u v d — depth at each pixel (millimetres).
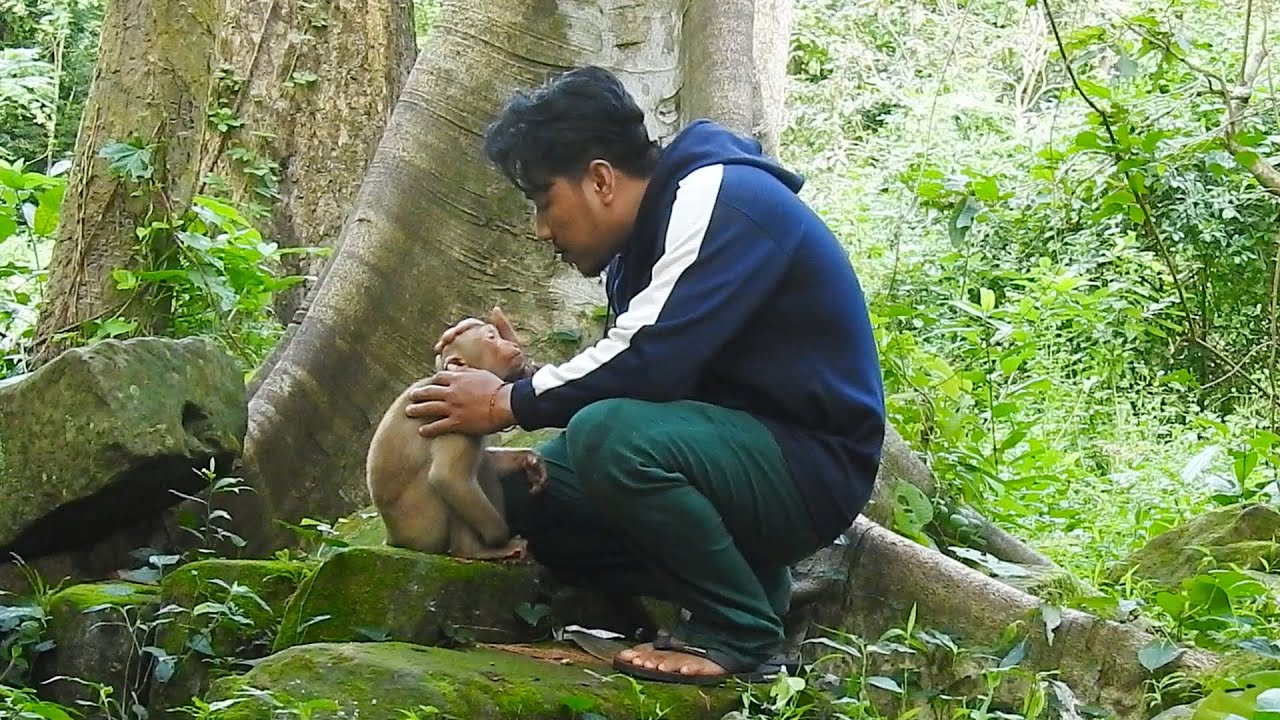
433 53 5277
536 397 3393
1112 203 5781
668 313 3285
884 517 4590
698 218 3324
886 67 16672
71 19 16312
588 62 5211
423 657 3221
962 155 12898
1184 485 6570
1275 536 4785
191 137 6785
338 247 5172
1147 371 9094
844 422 3408
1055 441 7758
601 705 3191
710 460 3320
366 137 8805
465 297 5051
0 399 4094
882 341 5855
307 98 8766
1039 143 12586
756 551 3471
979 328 7617
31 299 7547
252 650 3609
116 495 4098
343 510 4812
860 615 4000
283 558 4188
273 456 4730
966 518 4875
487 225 5094
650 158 3488
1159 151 5871
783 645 3986
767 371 3402
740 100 5051
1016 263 10172
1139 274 9547
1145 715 3428
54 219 6879
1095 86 5387
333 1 8781
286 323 8398
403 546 3734
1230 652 3582
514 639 3658
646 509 3305
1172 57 5449
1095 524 6254
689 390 3354
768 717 3281
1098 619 3627
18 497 4039
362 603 3461
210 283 5926
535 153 3434
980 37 15922
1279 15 10500
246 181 8617
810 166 14719
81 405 4016
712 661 3398
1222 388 9352
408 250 5059
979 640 3793
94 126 6703
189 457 4117
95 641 3709
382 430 3721
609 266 3736
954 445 5680
